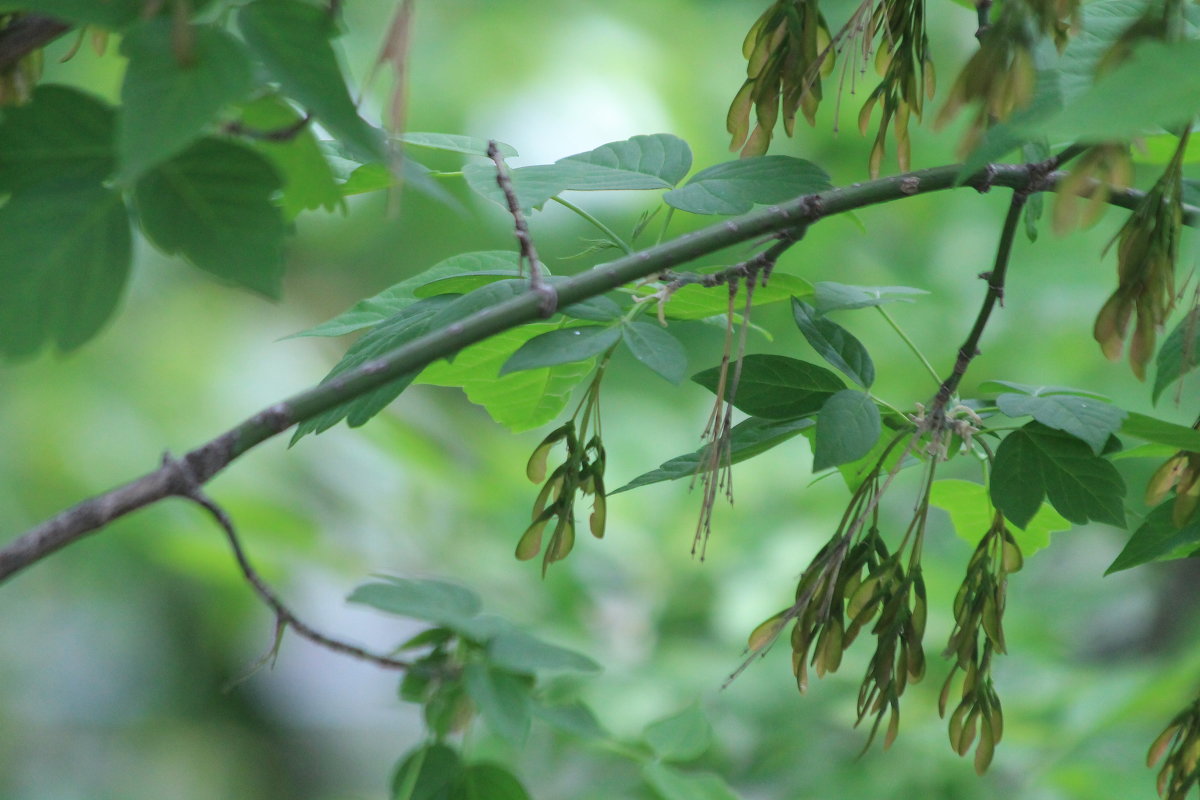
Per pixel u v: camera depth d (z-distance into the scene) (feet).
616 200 23.26
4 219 10.93
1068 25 11.23
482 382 11.78
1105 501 11.42
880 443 11.66
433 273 11.82
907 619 11.44
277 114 11.02
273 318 27.89
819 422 11.35
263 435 11.10
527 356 11.27
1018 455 11.46
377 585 12.02
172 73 10.80
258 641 30.53
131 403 25.21
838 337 11.57
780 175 11.46
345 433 21.56
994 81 11.11
